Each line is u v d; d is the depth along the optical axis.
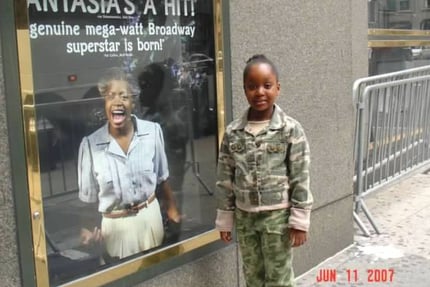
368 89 5.17
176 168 3.33
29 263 2.60
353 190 5.02
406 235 5.16
